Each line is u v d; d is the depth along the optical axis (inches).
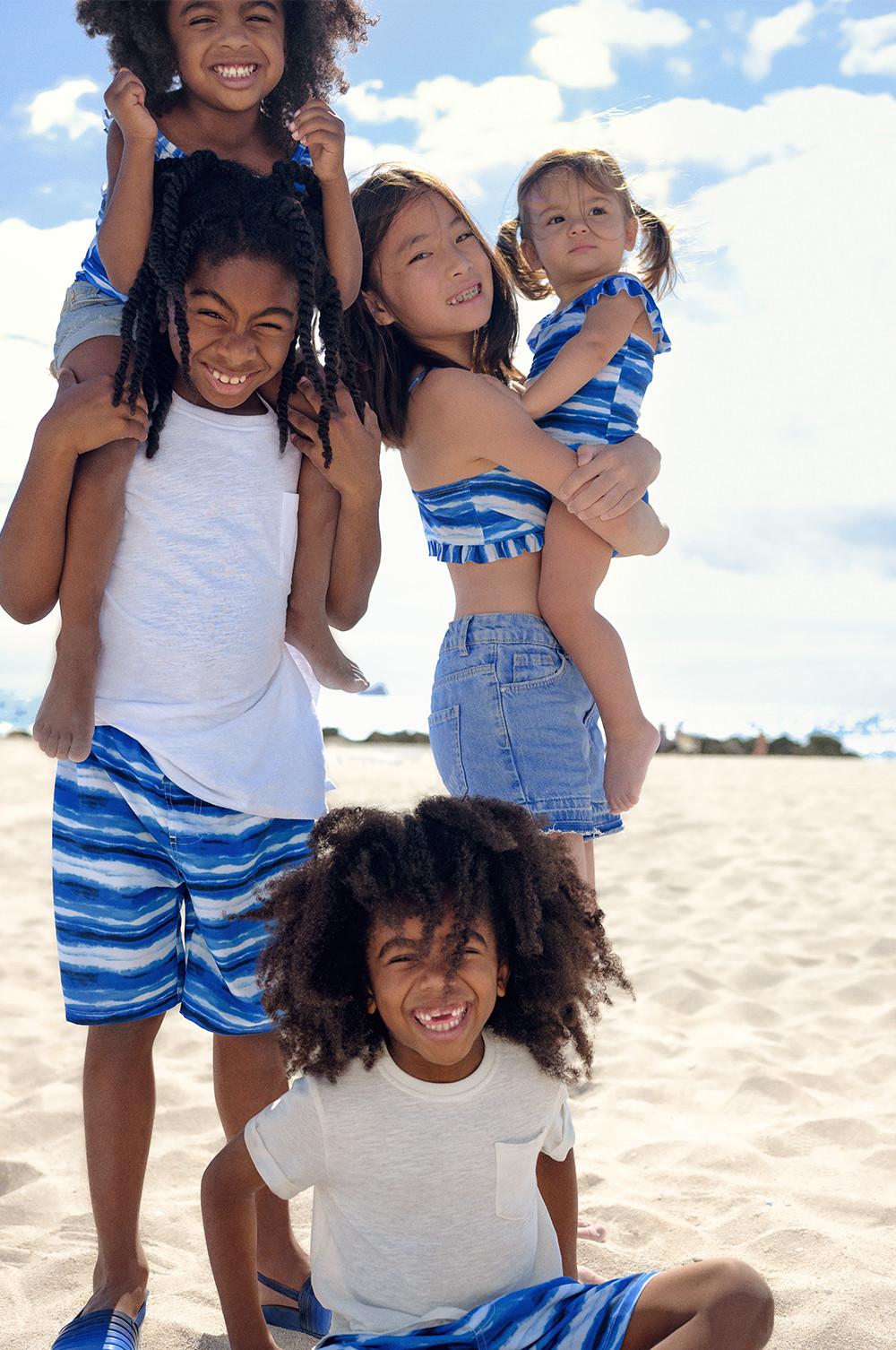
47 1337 90.3
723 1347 66.2
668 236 124.9
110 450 89.1
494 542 103.9
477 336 110.7
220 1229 76.0
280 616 95.1
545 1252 78.5
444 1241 74.2
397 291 103.3
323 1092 74.9
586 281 114.9
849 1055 157.9
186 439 90.8
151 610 90.4
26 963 204.5
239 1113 93.9
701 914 240.4
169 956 92.8
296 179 92.4
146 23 92.6
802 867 286.2
